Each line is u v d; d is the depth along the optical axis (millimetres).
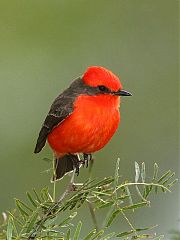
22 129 13945
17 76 14172
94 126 9078
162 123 14680
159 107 14812
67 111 9141
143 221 13750
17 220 6730
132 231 6465
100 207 6695
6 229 6840
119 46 15016
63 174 9570
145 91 14945
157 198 14062
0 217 11391
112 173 13906
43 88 14203
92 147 9297
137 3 15266
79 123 9062
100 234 6414
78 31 14523
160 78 15156
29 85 14156
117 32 15023
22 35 14148
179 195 14133
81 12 14578
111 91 9148
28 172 13352
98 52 14727
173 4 15500
